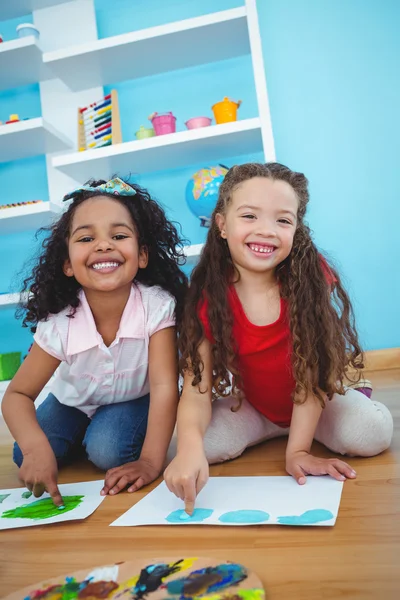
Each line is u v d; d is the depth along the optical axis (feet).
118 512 2.68
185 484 2.47
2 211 7.57
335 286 3.59
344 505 2.42
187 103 8.31
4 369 7.44
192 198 7.43
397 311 7.77
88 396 3.84
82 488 3.21
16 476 3.75
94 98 8.43
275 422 3.80
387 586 1.69
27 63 7.98
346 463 2.91
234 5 8.23
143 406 3.93
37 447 3.12
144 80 8.40
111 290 3.38
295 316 3.23
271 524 2.28
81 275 3.38
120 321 3.54
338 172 7.93
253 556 2.01
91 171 7.95
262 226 3.09
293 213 3.19
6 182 8.82
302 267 3.30
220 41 7.56
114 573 1.87
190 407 3.14
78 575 1.88
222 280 3.37
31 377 3.54
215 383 3.32
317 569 1.85
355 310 7.84
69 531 2.50
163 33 7.25
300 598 1.68
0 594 1.91
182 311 3.59
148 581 1.78
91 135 7.82
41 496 3.14
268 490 2.72
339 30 7.99
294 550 2.02
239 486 2.84
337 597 1.66
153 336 3.54
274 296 3.33
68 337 3.50
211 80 8.23
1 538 2.51
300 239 3.35
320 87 7.99
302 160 8.01
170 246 3.91
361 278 7.87
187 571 1.83
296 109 8.03
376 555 1.90
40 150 8.36
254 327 3.28
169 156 7.68
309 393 3.16
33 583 1.98
